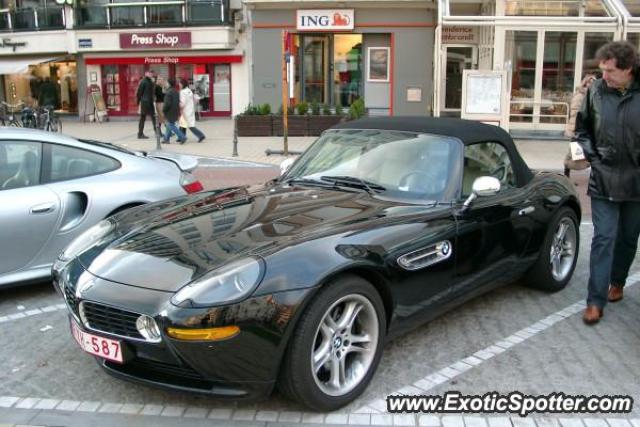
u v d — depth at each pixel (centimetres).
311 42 2172
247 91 2448
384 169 428
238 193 437
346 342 332
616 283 483
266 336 294
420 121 463
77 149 529
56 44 2512
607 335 425
